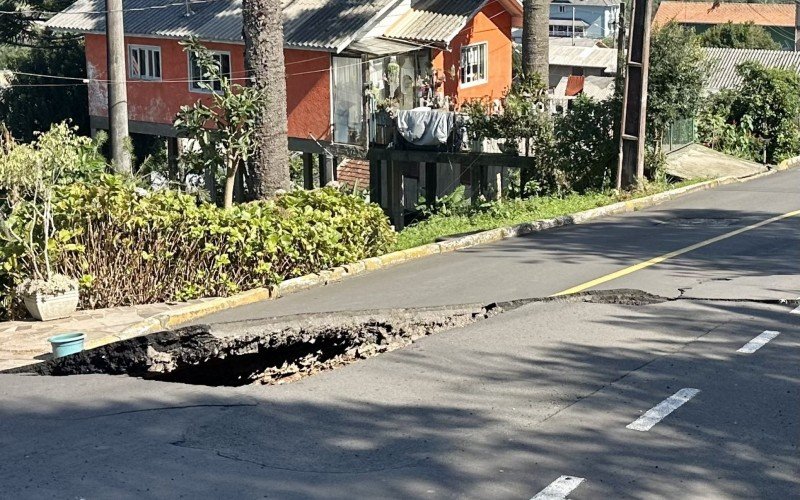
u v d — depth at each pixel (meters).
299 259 13.30
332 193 14.93
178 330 10.16
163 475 6.29
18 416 7.47
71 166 13.36
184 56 31.75
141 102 33.22
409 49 29.42
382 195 28.78
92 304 12.14
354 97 28.66
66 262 12.16
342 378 8.57
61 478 6.23
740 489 6.32
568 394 8.16
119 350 9.80
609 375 8.69
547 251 15.48
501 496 6.11
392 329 11.34
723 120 29.80
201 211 12.89
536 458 6.75
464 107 25.83
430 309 11.52
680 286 12.42
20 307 11.73
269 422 7.36
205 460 6.56
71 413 7.53
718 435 7.26
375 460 6.64
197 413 7.52
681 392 8.23
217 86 31.08
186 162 18.78
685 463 6.72
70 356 9.55
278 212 13.84
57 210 12.38
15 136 39.59
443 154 25.98
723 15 83.12
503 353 9.40
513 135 23.67
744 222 18.31
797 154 31.20
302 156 34.00
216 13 31.91
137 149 35.03
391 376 8.64
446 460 6.67
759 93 30.67
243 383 10.45
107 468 6.40
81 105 40.22
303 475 6.36
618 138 22.39
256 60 19.11
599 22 91.81
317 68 29.05
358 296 12.45
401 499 6.03
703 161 27.03
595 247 15.76
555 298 11.88
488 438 7.11
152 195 13.07
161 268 12.46
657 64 22.73
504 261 14.67
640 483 6.37
